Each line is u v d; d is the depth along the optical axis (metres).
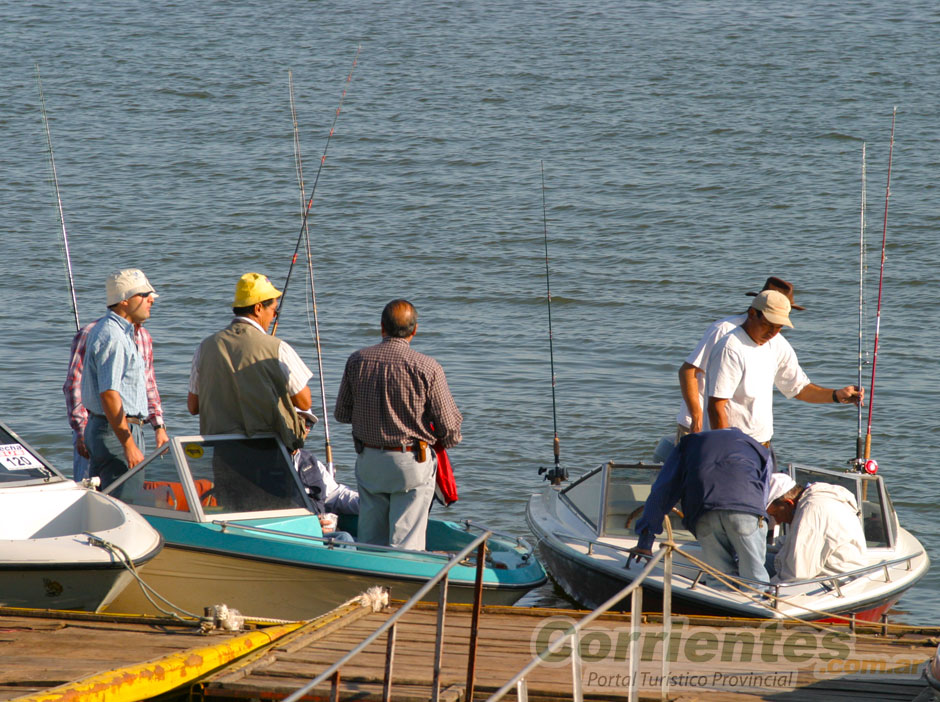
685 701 13.50
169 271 48.91
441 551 19.86
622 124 75.50
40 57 89.81
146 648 14.38
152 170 65.69
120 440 18.98
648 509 18.48
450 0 113.88
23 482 17.55
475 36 100.06
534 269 50.03
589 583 19.86
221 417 18.47
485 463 30.12
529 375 37.47
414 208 59.22
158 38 97.44
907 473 29.64
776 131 73.44
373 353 17.83
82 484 17.97
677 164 67.06
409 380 17.64
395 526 18.09
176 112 77.88
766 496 18.05
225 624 15.23
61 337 40.16
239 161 67.69
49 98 79.62
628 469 21.20
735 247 52.97
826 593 17.97
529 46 96.44
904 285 47.34
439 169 66.25
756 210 58.78
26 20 101.62
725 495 17.64
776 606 17.33
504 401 34.94
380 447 17.88
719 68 88.88
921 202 59.22
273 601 17.86
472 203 60.03
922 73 86.25
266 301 18.58
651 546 18.66
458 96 82.19
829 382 36.75
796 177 64.31
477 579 12.34
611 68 89.56
